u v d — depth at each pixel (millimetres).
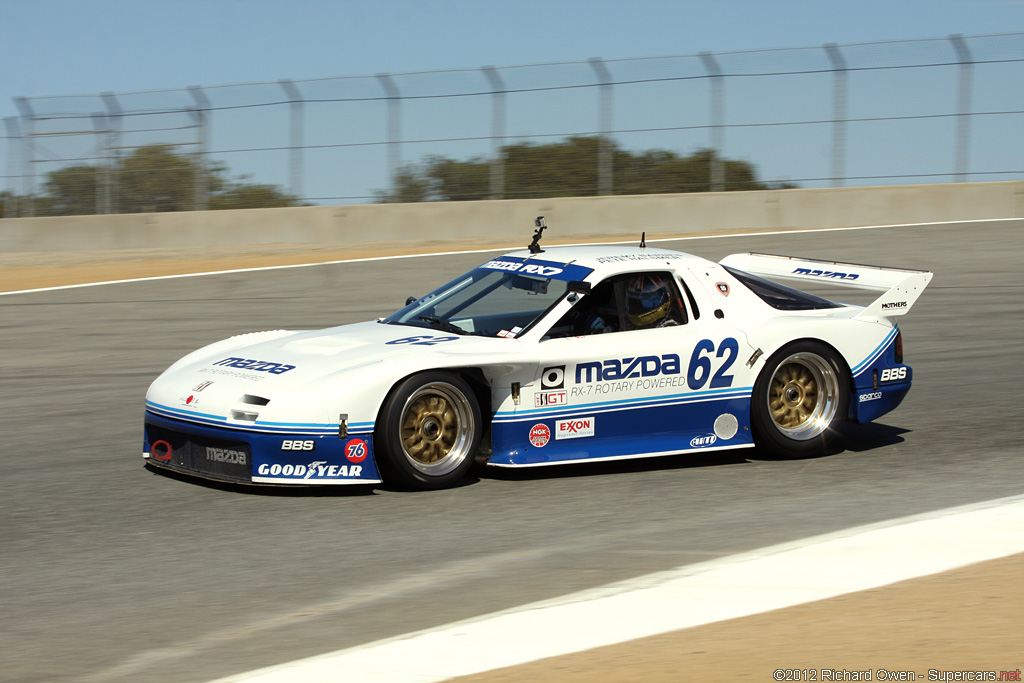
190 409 8984
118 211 37656
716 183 34469
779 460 10422
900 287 10945
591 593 6457
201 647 5793
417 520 8242
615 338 9734
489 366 9109
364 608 6363
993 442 11094
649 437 9844
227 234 36125
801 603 5949
